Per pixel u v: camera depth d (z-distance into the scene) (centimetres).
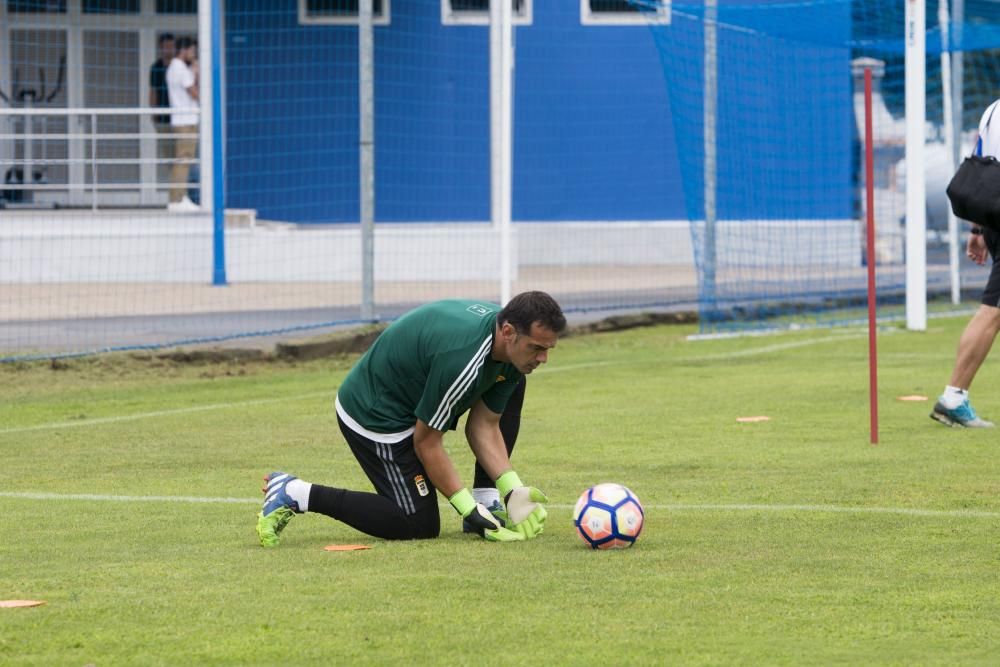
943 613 1410
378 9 6919
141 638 1335
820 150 6359
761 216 6072
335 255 6259
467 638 1325
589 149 7175
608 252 7200
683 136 5359
